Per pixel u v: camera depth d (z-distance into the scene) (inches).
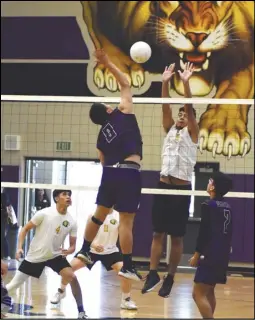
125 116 287.9
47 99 364.8
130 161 285.0
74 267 402.3
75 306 431.2
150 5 746.8
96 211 290.4
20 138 749.9
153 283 338.0
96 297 479.8
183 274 660.1
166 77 333.7
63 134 746.2
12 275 577.3
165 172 338.0
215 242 320.5
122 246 287.9
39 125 749.9
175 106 706.8
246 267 719.1
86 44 754.8
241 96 732.7
